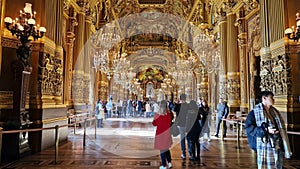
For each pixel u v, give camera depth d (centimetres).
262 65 873
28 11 675
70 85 1329
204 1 1895
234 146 866
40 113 752
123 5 2355
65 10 1244
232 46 1348
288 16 764
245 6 1236
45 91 785
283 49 756
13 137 649
